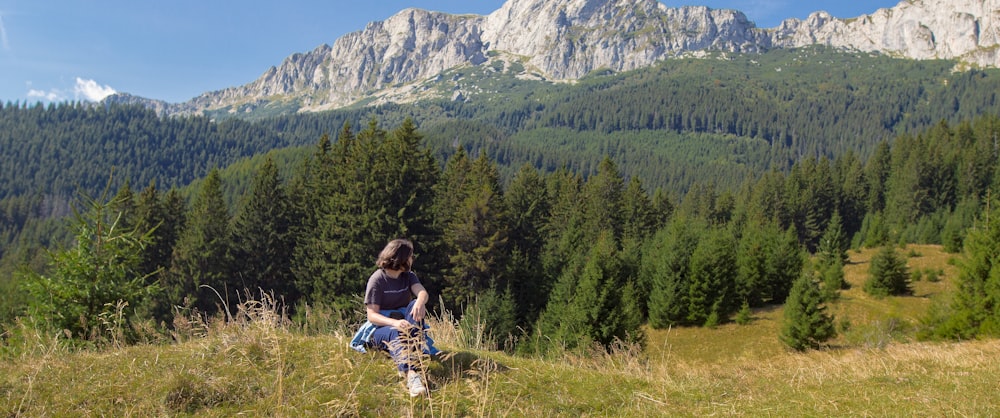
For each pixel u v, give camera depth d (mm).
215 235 41156
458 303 38469
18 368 5230
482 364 5727
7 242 124812
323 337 6375
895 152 109000
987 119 116312
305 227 43469
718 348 33344
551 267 42281
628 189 78750
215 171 44125
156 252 42250
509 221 47500
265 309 6066
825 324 29047
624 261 41531
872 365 8477
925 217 79500
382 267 5344
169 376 4969
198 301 38500
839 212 96875
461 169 58375
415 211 41156
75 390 4766
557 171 84812
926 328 23188
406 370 5008
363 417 4543
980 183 92812
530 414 4836
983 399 5980
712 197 105750
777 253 44906
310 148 153500
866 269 53844
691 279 38188
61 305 8469
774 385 6750
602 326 21859
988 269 19500
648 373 6883
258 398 4758
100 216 9344
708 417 5152
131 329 7426
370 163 40656
